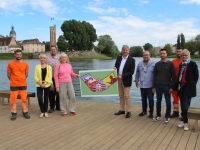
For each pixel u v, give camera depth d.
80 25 90.19
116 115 7.05
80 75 7.68
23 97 6.66
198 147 4.47
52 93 7.38
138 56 123.25
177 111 6.79
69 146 4.52
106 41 109.00
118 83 7.10
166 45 92.75
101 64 58.25
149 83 6.62
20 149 4.38
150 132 5.39
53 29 88.88
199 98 13.19
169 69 6.11
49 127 5.77
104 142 4.75
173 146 4.52
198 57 87.44
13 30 149.12
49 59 7.29
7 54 96.38
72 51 91.31
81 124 6.05
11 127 5.77
